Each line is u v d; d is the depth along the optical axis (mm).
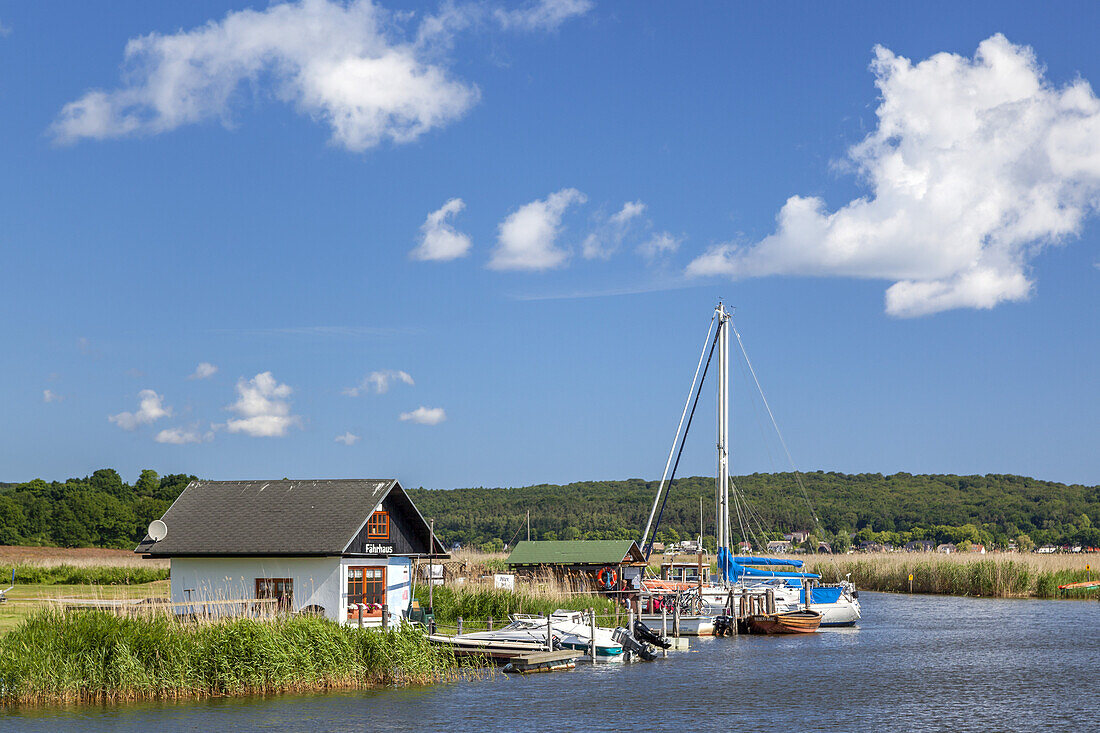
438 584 57625
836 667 47688
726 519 73625
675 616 55562
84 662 33469
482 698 37031
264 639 36062
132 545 175750
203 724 31078
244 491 47312
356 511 44906
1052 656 52188
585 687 40438
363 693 36750
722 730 33125
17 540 165625
